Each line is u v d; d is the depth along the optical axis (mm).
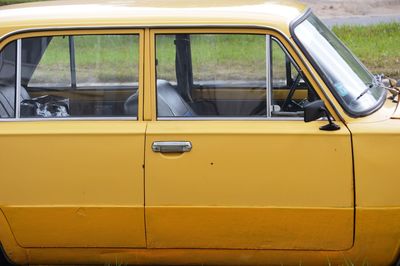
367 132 3754
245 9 3973
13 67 4023
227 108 3959
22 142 3914
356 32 12484
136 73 3965
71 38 4020
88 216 3916
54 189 3914
